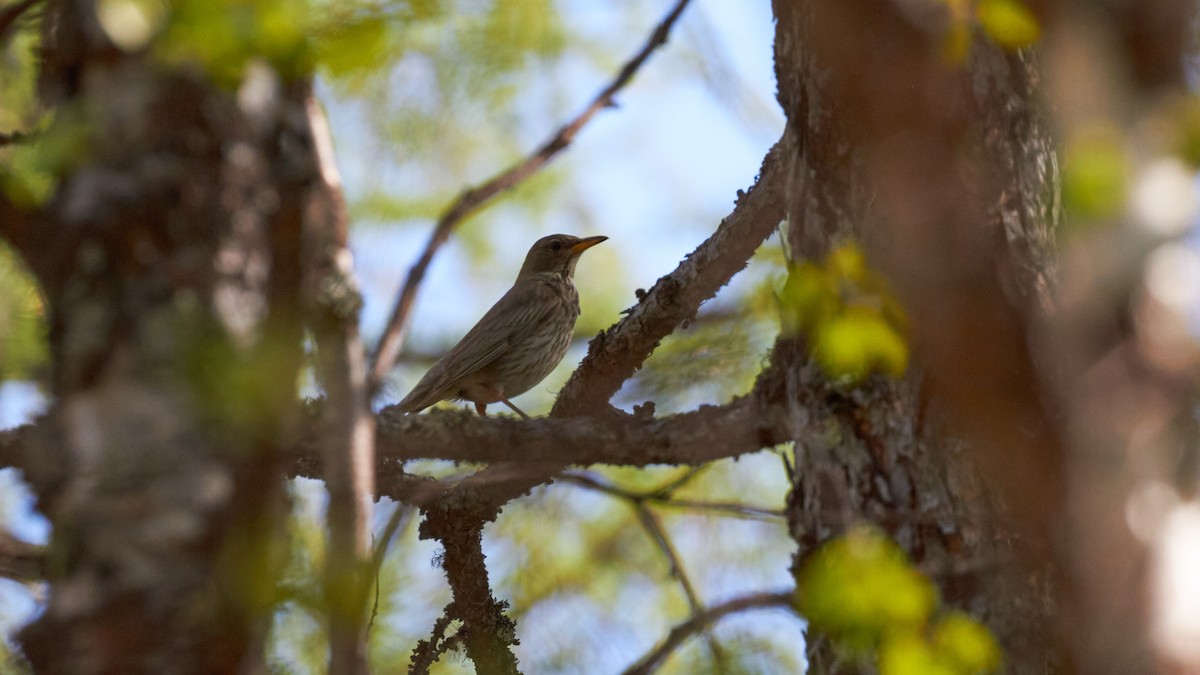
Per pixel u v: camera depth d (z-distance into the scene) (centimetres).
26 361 826
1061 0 652
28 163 572
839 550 611
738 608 620
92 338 498
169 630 482
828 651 668
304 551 600
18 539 687
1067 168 638
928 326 662
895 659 558
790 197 739
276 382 502
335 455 498
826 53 691
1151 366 619
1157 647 575
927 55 654
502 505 1044
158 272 500
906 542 656
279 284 516
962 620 589
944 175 668
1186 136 615
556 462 877
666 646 631
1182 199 618
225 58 488
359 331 522
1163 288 626
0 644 658
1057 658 624
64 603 484
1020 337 650
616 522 1192
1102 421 616
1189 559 592
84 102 509
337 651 488
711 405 849
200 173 509
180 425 493
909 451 669
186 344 496
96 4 519
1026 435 641
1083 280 635
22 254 518
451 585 1070
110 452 489
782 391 779
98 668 476
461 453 876
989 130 670
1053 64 651
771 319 1048
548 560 1171
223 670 488
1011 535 643
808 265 645
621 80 623
